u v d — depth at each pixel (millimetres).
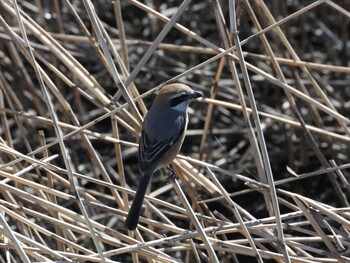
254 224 8734
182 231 8914
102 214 12289
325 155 13547
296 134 14078
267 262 12078
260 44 15070
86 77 10133
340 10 11867
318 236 9281
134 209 8391
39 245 8180
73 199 8812
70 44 13773
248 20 15938
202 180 9695
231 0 8398
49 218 8578
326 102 10891
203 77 14109
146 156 8930
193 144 14125
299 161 13906
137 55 15125
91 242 11773
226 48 9883
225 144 14297
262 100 14680
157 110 9250
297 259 8523
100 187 12930
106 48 8844
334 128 13758
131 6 16531
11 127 13805
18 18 8422
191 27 15680
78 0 15367
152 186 13367
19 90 13086
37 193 10047
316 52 16016
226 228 8734
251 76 14898
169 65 15211
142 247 8414
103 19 16266
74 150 12500
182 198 8367
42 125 13867
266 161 8086
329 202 13148
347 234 8797
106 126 14422
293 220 12508
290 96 10820
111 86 15000
